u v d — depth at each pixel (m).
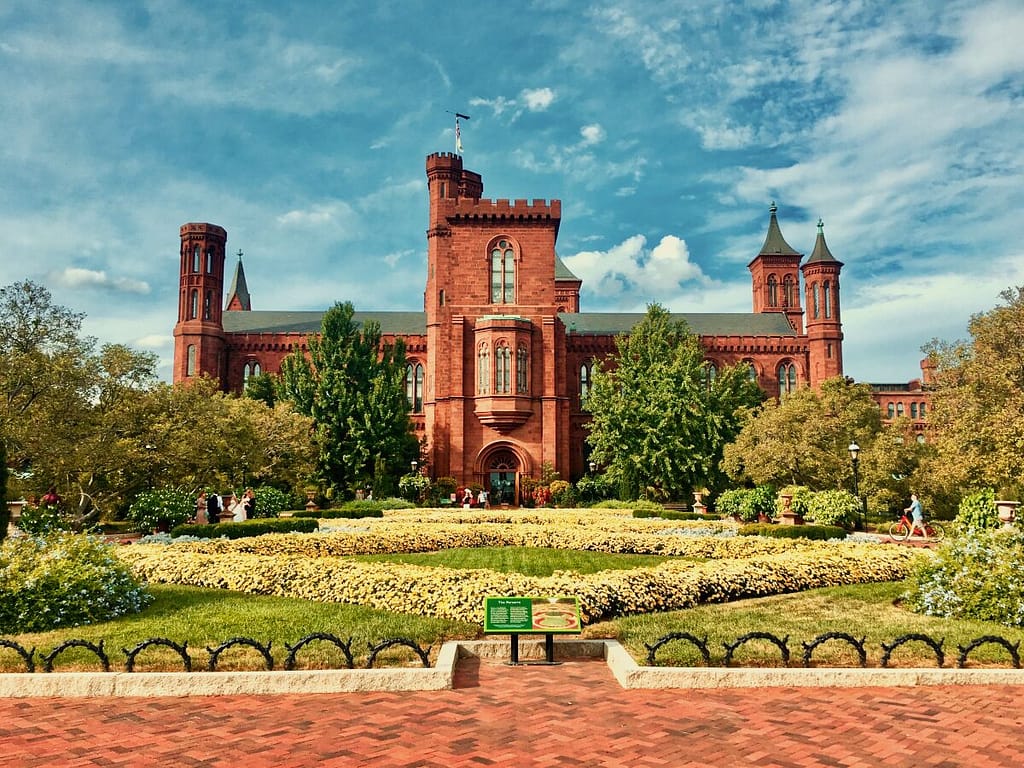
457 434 52.28
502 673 9.52
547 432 52.62
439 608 12.12
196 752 6.79
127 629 11.07
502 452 53.19
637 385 53.22
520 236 54.25
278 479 46.47
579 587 12.18
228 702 8.30
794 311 81.56
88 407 26.78
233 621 11.60
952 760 6.63
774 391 71.50
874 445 39.94
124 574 12.85
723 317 77.62
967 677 9.03
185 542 22.20
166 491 28.72
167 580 15.87
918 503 28.02
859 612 12.80
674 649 10.01
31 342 25.23
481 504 47.69
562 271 84.25
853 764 6.54
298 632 10.89
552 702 8.29
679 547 21.58
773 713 7.92
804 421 42.41
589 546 22.64
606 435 51.12
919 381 92.19
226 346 69.62
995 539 13.30
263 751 6.81
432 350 63.25
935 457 35.19
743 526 26.28
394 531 23.91
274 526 26.62
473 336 53.50
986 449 26.92
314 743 7.01
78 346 26.48
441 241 64.06
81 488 27.86
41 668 9.16
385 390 55.09
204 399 33.81
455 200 54.12
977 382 27.91
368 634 10.77
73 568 12.06
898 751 6.84
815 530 25.22
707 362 66.62
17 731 7.34
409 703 8.24
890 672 8.99
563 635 10.93
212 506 29.55
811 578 15.58
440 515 34.59
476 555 20.34
